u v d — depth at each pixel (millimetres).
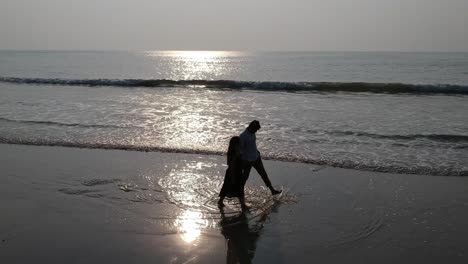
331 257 5426
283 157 10062
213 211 6957
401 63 71000
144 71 51844
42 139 11984
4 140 11945
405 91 23047
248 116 15594
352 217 6703
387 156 10156
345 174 8867
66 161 9914
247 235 6078
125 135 12461
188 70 56781
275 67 60719
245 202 7344
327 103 18734
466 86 22359
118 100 20078
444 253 5523
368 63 71938
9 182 8477
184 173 8922
